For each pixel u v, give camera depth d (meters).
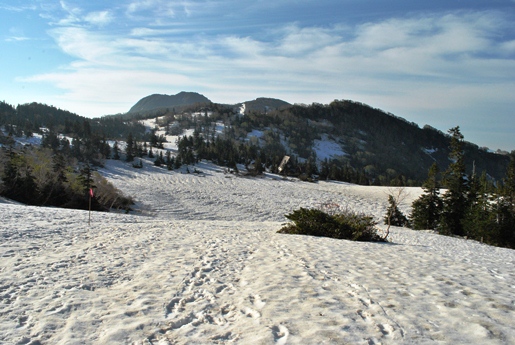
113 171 101.56
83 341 3.76
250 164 141.25
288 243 11.80
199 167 121.25
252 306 4.91
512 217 31.05
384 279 6.63
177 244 10.60
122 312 4.62
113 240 10.80
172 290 5.74
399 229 27.97
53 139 117.12
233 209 56.44
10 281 5.83
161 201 59.50
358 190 87.19
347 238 15.41
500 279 7.02
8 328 4.02
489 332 3.93
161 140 168.00
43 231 11.52
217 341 3.80
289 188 88.25
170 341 3.80
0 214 14.80
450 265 8.52
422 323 4.20
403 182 127.12
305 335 3.82
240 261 8.34
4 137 107.19
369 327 4.06
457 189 35.50
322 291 5.66
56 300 5.02
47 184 41.56
